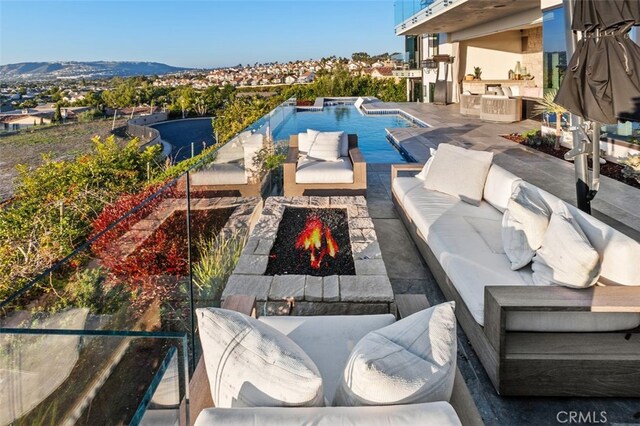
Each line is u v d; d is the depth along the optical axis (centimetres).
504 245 309
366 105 1978
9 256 367
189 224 324
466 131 1175
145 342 208
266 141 613
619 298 221
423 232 396
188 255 317
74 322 213
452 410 113
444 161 491
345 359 193
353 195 605
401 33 1942
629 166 625
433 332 140
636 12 321
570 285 235
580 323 236
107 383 197
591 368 223
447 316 147
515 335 239
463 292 276
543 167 725
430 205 439
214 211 378
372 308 304
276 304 304
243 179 476
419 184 522
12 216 449
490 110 1344
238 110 1373
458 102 1916
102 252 234
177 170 636
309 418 109
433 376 128
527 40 1672
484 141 1010
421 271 392
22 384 183
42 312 198
